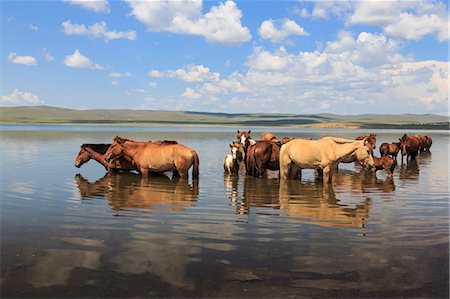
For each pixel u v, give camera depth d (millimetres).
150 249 6797
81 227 8133
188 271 5863
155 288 5309
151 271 5852
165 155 15250
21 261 6199
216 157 25438
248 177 16297
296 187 13711
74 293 5152
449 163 23406
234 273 5809
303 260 6324
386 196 12047
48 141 41312
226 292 5215
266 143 16328
